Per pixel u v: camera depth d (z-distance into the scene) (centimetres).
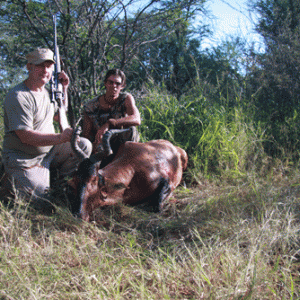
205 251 278
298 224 331
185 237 325
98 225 346
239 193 433
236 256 269
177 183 479
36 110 377
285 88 744
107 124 415
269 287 228
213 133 579
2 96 760
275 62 782
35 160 390
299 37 800
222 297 222
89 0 648
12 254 268
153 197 423
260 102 773
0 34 729
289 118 653
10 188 386
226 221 349
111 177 381
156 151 442
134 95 723
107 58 729
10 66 808
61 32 647
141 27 698
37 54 365
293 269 267
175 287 240
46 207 370
